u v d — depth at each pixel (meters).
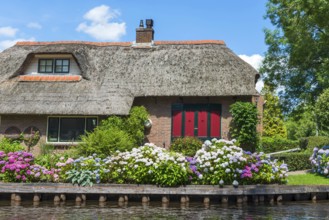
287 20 26.14
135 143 18.80
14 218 10.04
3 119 20.25
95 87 20.23
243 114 18.58
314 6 22.05
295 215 10.79
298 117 29.47
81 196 13.12
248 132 18.61
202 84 19.47
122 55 22.17
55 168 14.15
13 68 22.11
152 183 13.45
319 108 18.30
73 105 19.25
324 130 20.70
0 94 20.23
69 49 20.94
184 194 12.90
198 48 21.84
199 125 19.88
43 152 18.02
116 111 18.81
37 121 20.11
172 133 19.97
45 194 13.32
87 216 10.42
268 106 39.06
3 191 13.00
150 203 12.89
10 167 13.45
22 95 20.05
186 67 20.52
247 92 18.80
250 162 13.74
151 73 20.58
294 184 14.12
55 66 21.45
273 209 11.83
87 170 13.44
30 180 13.68
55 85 20.62
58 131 19.97
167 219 10.09
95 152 15.37
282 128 38.94
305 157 17.91
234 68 20.12
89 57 22.05
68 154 15.77
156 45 22.62
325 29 23.56
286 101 28.81
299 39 24.55
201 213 11.06
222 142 14.32
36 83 20.89
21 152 14.11
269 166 13.95
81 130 19.89
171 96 19.69
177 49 21.97
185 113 20.05
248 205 12.66
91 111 18.92
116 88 20.06
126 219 10.05
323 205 12.67
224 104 19.73
